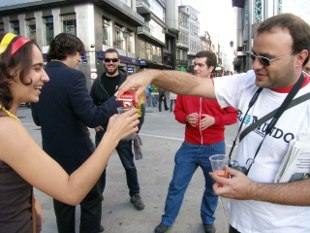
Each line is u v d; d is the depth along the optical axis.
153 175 5.06
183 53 74.31
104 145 1.47
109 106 2.46
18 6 25.66
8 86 1.38
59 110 2.50
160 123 11.19
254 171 1.59
